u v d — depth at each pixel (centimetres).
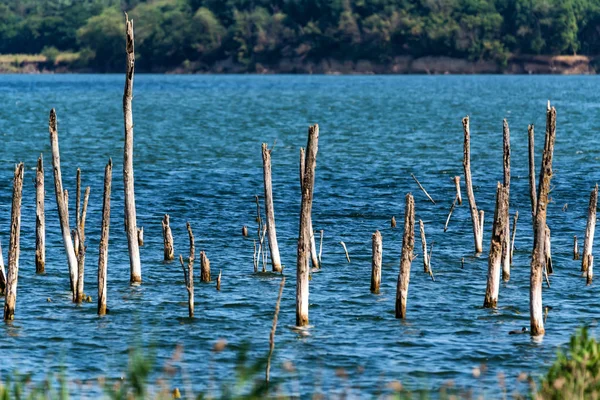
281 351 8275
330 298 10012
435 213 15338
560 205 15975
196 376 7619
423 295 10169
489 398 7162
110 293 10162
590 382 5466
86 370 7800
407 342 8544
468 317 9325
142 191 17550
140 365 6431
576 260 11844
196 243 12975
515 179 19338
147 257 11988
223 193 17412
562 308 9669
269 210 11044
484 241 13088
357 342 8538
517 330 8812
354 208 15762
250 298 10019
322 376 7662
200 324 9081
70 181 18938
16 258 9019
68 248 9806
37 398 6506
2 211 15075
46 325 8956
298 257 8869
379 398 7125
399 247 12738
